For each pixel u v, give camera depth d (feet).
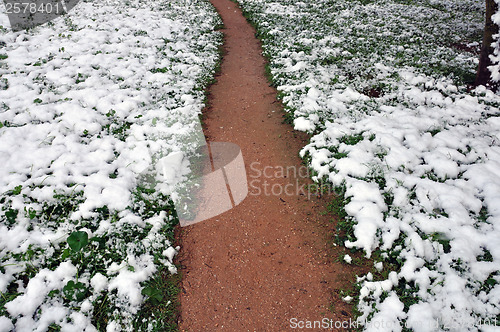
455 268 10.96
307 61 28.73
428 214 13.00
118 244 11.90
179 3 48.98
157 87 23.93
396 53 31.27
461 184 14.39
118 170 15.65
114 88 22.72
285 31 37.99
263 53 33.35
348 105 21.83
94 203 13.37
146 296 10.67
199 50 32.86
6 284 10.24
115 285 10.65
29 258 10.96
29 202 13.04
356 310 10.44
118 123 19.35
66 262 11.02
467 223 12.55
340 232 13.15
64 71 23.89
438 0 54.85
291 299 11.05
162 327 10.07
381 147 16.84
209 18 44.39
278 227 13.83
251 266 12.25
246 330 10.23
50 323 9.48
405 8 50.14
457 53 31.78
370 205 13.33
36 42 28.81
